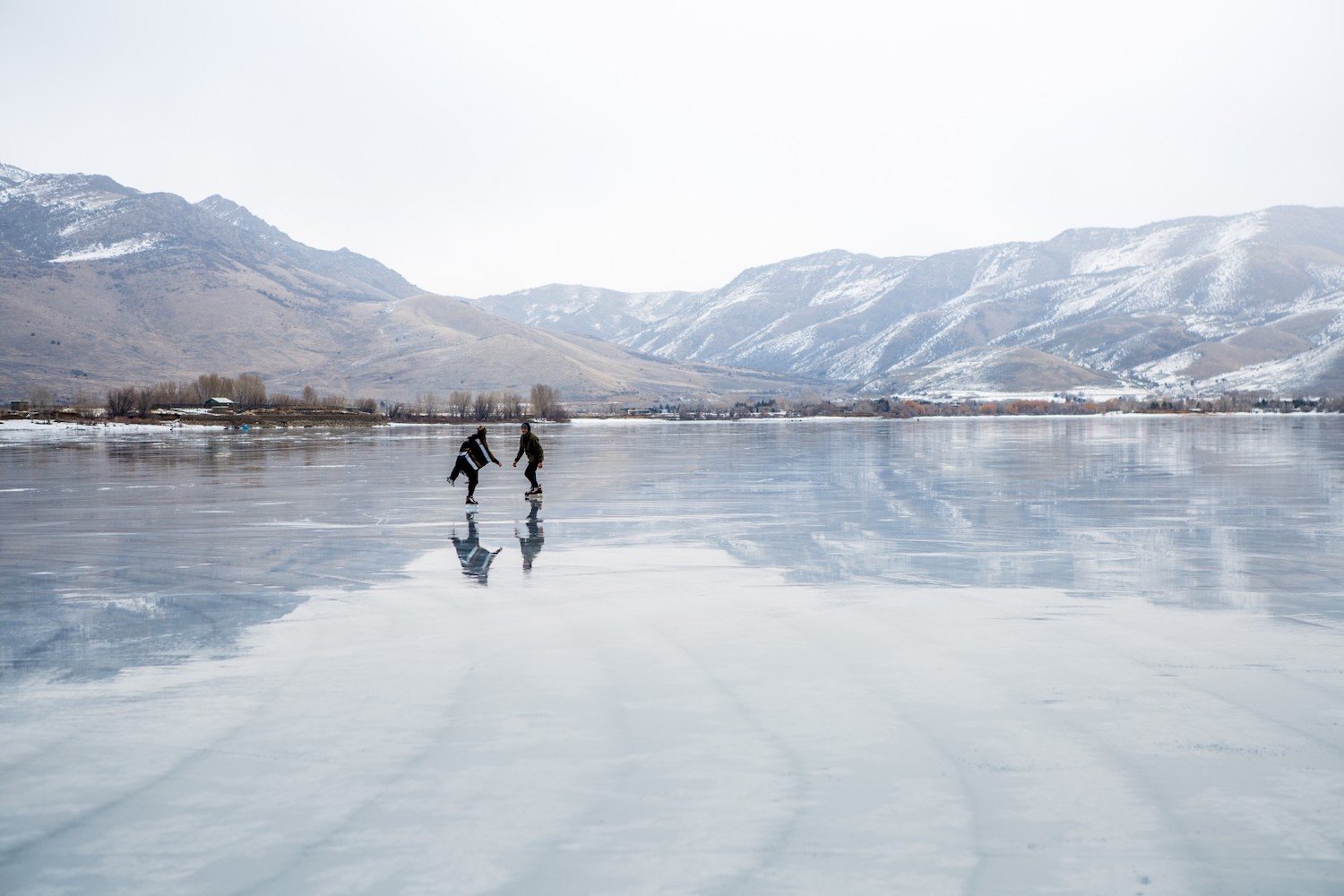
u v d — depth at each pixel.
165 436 85.25
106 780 5.79
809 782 5.68
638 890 4.48
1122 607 10.76
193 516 20.86
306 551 15.51
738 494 25.78
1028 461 40.50
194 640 9.38
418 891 4.48
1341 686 7.57
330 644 9.16
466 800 5.46
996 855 4.78
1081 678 7.83
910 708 7.07
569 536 17.30
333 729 6.65
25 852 4.88
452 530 18.36
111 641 9.34
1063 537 16.78
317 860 4.78
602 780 5.74
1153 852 4.80
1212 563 13.88
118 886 4.55
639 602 11.16
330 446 62.25
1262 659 8.44
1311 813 5.23
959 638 9.29
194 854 4.86
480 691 7.58
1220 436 69.44
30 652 8.89
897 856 4.78
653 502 23.70
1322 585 12.05
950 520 19.45
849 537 16.97
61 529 18.62
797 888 4.48
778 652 8.76
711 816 5.23
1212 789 5.54
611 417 185.00
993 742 6.34
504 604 11.10
